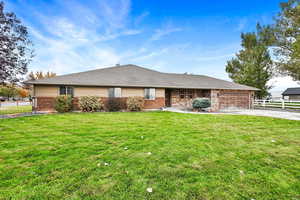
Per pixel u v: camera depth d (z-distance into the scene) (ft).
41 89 40.45
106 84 42.09
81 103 41.42
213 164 10.55
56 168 9.84
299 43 47.19
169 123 25.67
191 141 15.74
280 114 38.50
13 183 8.18
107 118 30.96
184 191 7.62
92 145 14.42
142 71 59.36
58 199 6.99
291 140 16.15
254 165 10.41
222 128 21.90
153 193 7.46
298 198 7.14
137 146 14.14
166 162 10.82
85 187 7.88
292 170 9.71
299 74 55.42
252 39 80.69
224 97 53.36
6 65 30.30
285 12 54.29
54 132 19.34
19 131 19.77
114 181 8.43
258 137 17.30
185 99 56.65
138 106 45.55
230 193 7.48
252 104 57.67
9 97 150.51
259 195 7.35
